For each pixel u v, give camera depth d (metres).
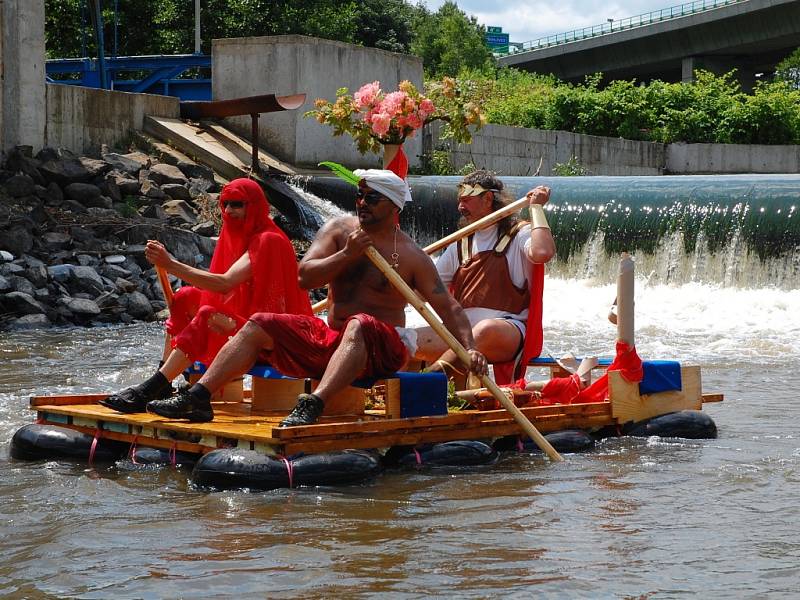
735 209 16.36
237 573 4.24
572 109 35.22
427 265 6.38
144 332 13.61
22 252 15.23
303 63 21.80
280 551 4.52
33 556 4.50
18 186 16.77
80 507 5.31
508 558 4.42
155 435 6.28
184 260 16.48
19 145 18.22
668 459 6.39
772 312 14.16
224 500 5.39
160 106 21.11
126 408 6.42
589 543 4.64
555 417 6.71
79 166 17.70
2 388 9.27
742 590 4.04
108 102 20.00
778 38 57.94
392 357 6.08
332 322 6.42
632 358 7.00
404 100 8.03
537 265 7.20
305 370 6.14
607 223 17.44
